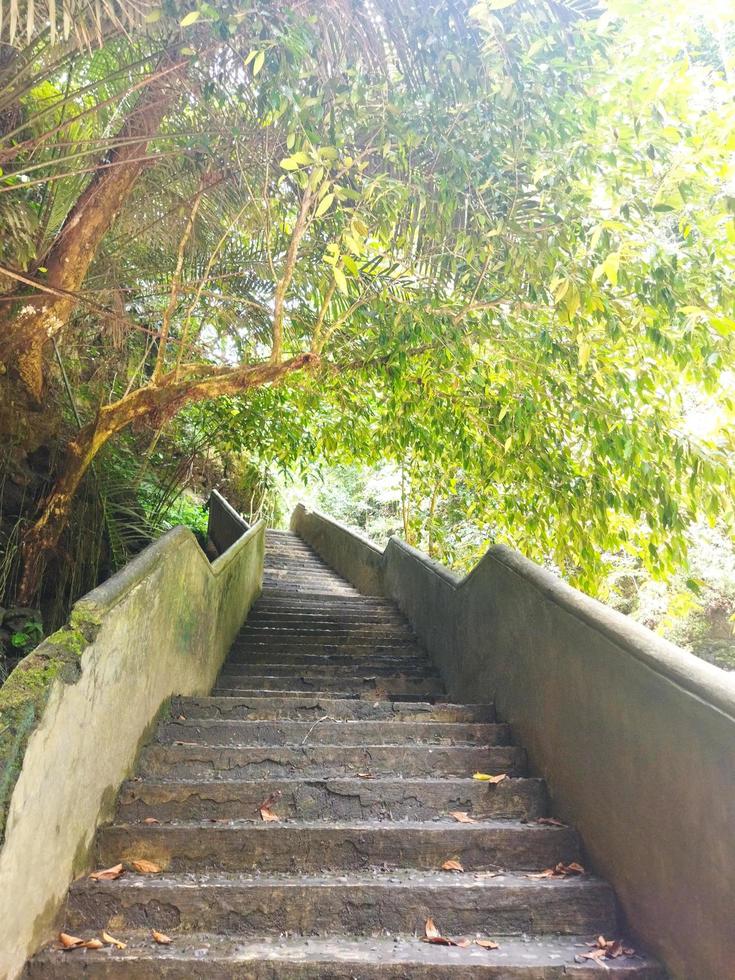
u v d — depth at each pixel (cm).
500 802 324
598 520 514
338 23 293
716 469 424
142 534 618
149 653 354
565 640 321
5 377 444
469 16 268
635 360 432
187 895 252
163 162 423
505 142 323
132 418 456
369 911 254
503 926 253
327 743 378
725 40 312
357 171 352
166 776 334
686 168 290
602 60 292
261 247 505
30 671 235
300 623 772
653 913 236
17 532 454
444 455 690
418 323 431
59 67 288
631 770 256
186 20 253
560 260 347
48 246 418
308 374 533
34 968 216
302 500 1930
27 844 213
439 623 597
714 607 948
